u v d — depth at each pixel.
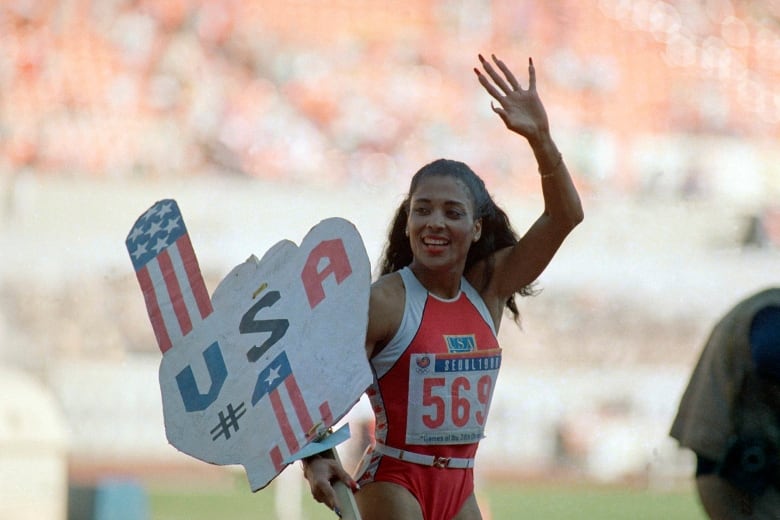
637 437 54.97
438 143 68.75
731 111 74.62
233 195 54.88
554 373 55.03
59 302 51.72
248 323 13.26
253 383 13.04
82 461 50.38
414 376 14.02
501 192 66.06
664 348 56.41
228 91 68.25
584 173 69.12
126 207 53.69
